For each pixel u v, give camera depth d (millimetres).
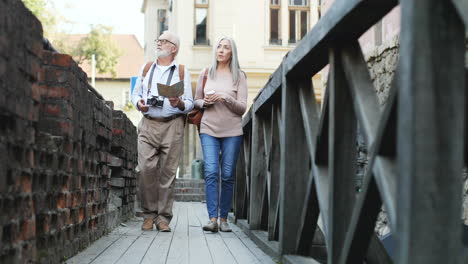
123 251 3529
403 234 1330
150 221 5016
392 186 1526
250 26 17125
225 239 4406
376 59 5344
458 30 1299
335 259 2129
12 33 1836
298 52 2668
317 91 16109
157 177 5051
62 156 2834
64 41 31844
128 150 6070
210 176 4973
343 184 2131
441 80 1297
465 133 1357
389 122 1523
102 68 35875
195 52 17266
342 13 1873
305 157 3082
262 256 3461
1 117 1780
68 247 3090
